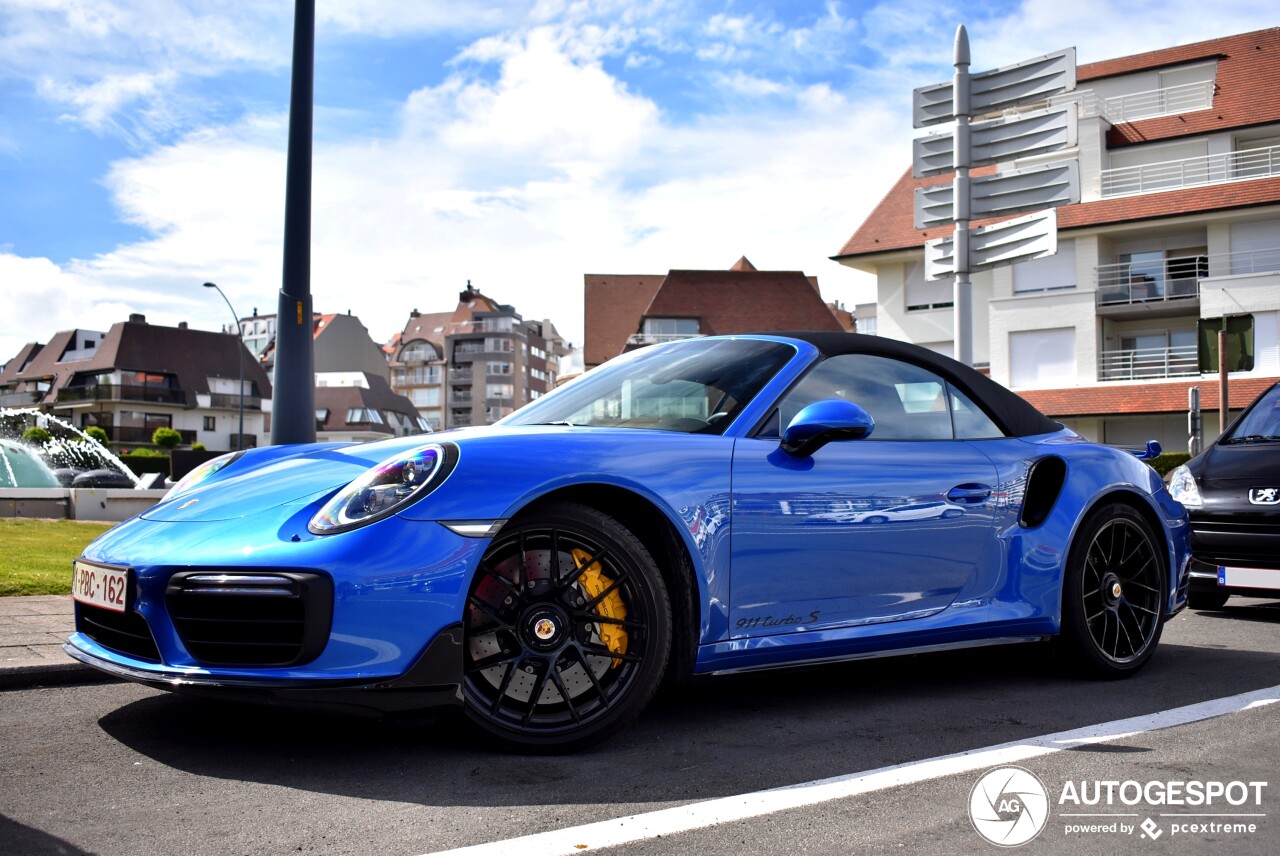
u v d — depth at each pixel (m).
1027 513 3.51
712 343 3.53
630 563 2.66
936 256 8.74
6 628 4.03
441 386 114.19
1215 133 29.61
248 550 2.44
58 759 2.54
